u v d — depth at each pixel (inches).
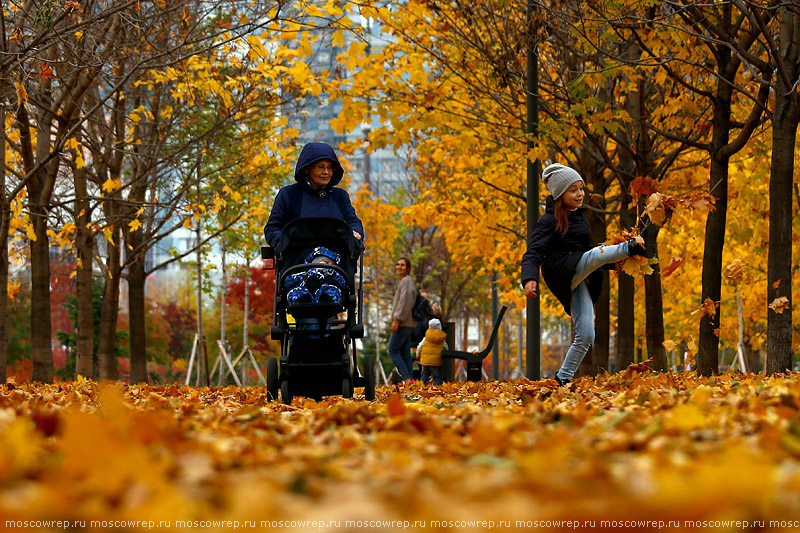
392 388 669.9
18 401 382.9
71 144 784.3
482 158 946.1
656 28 682.8
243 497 111.9
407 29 829.8
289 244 447.8
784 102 586.9
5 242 707.4
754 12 556.7
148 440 180.4
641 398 329.4
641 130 778.8
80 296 985.5
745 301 1620.3
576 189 490.0
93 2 745.0
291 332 451.8
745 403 269.0
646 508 102.1
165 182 1164.5
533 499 115.6
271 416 302.8
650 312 796.6
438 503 114.5
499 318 858.1
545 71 821.9
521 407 329.7
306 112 1058.7
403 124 820.6
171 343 2832.2
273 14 757.9
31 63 710.5
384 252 2007.9
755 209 949.8
